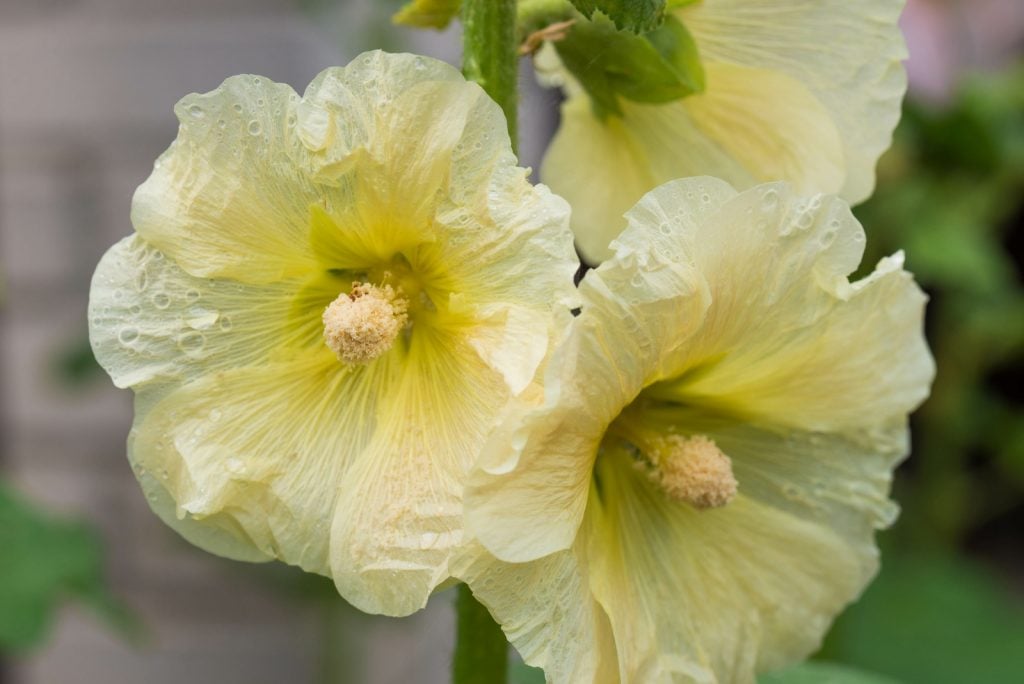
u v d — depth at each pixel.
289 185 0.53
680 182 0.52
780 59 0.58
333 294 0.55
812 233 0.53
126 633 0.77
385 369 0.54
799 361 0.55
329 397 0.54
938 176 0.97
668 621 0.55
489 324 0.52
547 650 0.51
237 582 1.08
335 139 0.52
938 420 1.08
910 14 0.98
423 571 0.52
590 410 0.51
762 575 0.56
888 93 0.58
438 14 0.57
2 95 1.05
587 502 0.54
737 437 0.57
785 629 0.56
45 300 1.07
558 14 0.56
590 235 0.61
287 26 1.02
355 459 0.54
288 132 0.52
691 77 0.57
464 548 0.51
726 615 0.56
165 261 0.53
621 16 0.53
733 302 0.53
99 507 1.08
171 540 1.03
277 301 0.54
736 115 0.58
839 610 0.57
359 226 0.54
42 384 1.07
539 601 0.51
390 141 0.52
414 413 0.53
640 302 0.51
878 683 0.60
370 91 0.52
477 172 0.52
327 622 0.94
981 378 1.29
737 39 0.57
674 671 0.55
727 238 0.52
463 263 0.52
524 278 0.52
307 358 0.54
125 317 0.53
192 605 1.09
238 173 0.52
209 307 0.53
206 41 1.03
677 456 0.55
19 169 1.05
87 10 1.03
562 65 0.59
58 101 1.05
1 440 1.06
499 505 0.50
